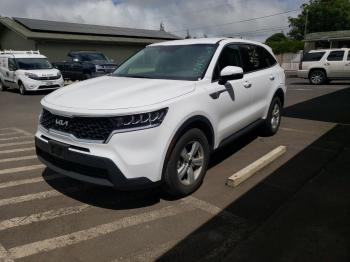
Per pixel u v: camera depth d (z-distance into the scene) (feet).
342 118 28.60
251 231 11.30
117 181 11.59
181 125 12.69
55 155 12.82
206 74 14.84
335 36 113.80
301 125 26.14
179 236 11.10
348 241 10.59
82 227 11.73
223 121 15.72
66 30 97.81
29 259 10.05
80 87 14.67
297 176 15.69
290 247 10.37
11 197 14.07
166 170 12.62
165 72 15.71
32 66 57.72
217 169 16.85
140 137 11.57
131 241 10.87
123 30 120.06
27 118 32.99
